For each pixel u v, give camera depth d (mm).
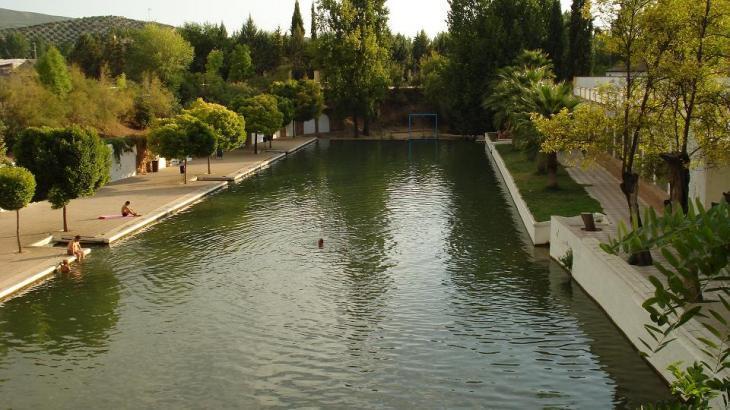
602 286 19750
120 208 35500
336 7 77750
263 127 61406
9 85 47156
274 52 98500
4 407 14641
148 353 17438
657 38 20266
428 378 15688
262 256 26641
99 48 95000
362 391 15086
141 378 15977
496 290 22016
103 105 53844
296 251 27328
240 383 15609
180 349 17641
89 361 17016
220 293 22141
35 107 46500
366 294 21844
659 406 4277
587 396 14648
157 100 59812
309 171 52031
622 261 19594
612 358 16562
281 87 76188
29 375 16281
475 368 16188
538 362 16453
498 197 39562
